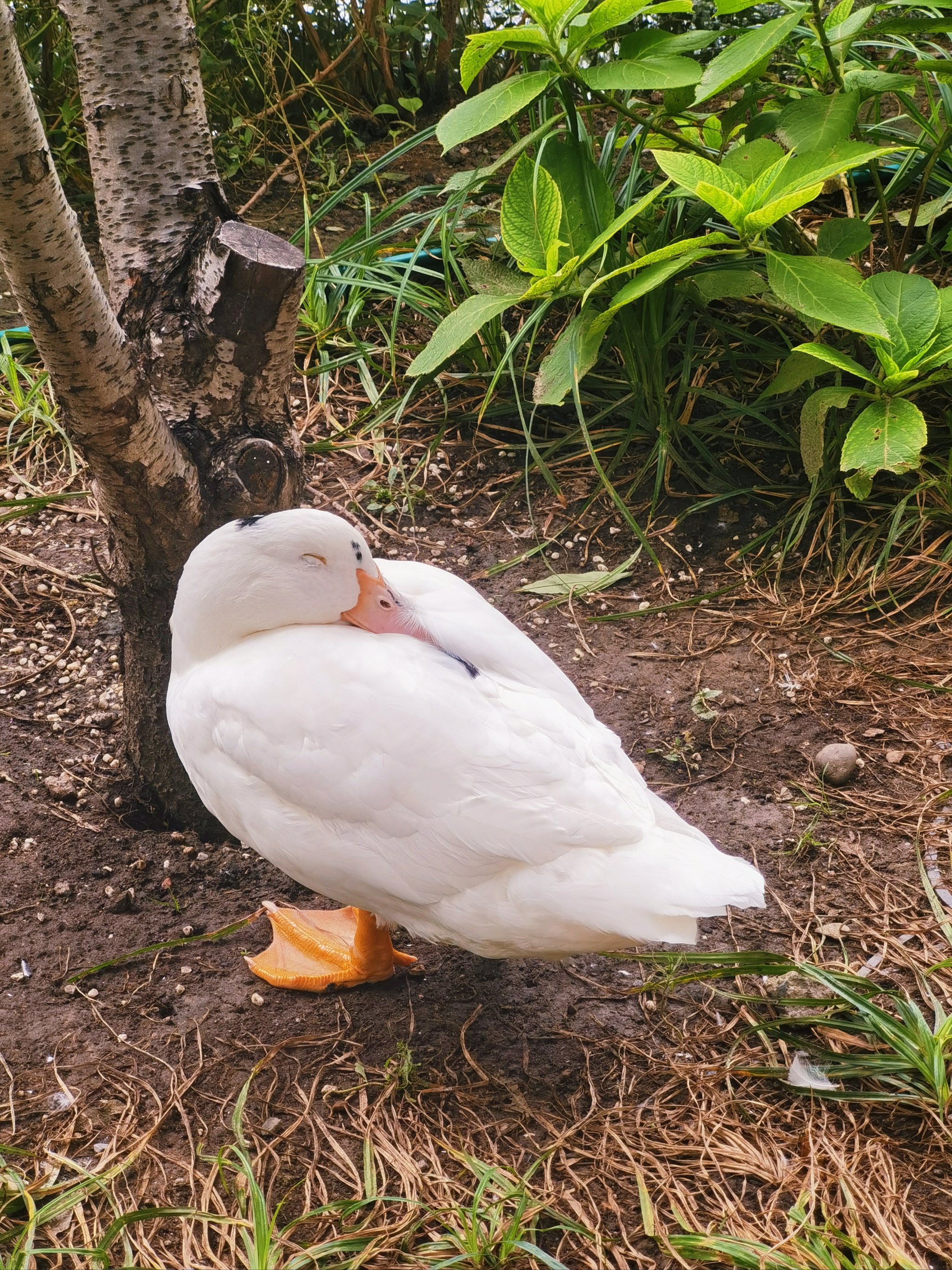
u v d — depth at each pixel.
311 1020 1.49
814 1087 1.42
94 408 1.45
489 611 1.49
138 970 1.53
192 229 1.56
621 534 1.94
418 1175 1.37
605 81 1.83
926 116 2.29
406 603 1.46
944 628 1.80
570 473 2.00
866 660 1.78
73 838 1.63
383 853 1.38
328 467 2.01
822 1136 1.39
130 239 1.56
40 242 1.34
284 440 1.61
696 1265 1.31
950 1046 1.44
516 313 2.14
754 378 2.04
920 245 2.16
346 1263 1.30
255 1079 1.44
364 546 1.45
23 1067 1.44
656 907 1.31
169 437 1.53
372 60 2.69
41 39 2.48
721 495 1.93
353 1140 1.40
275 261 1.50
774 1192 1.36
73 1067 1.45
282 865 1.44
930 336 1.79
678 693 1.76
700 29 2.53
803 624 1.82
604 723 1.73
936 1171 1.37
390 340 2.04
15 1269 1.30
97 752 1.71
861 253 2.16
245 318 1.52
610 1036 1.47
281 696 1.38
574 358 1.84
